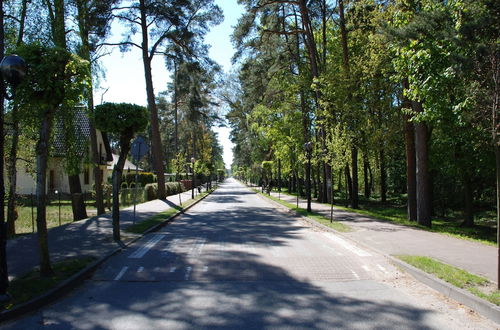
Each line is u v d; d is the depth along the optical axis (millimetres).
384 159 32000
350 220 17359
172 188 41250
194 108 33750
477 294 5961
